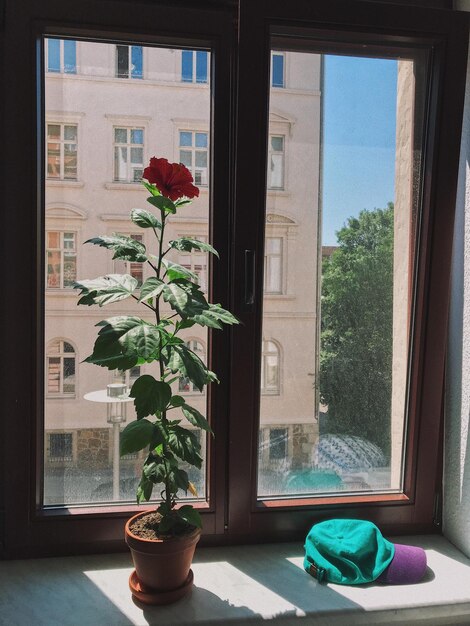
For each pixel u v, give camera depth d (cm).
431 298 136
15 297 124
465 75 128
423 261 136
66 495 136
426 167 134
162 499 131
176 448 109
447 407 145
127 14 121
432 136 131
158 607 113
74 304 130
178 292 102
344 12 123
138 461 138
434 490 147
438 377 140
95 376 133
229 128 128
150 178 107
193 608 113
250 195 126
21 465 128
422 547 141
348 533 131
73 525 133
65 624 107
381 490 148
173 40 125
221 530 140
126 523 126
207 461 139
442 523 148
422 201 136
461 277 136
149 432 106
